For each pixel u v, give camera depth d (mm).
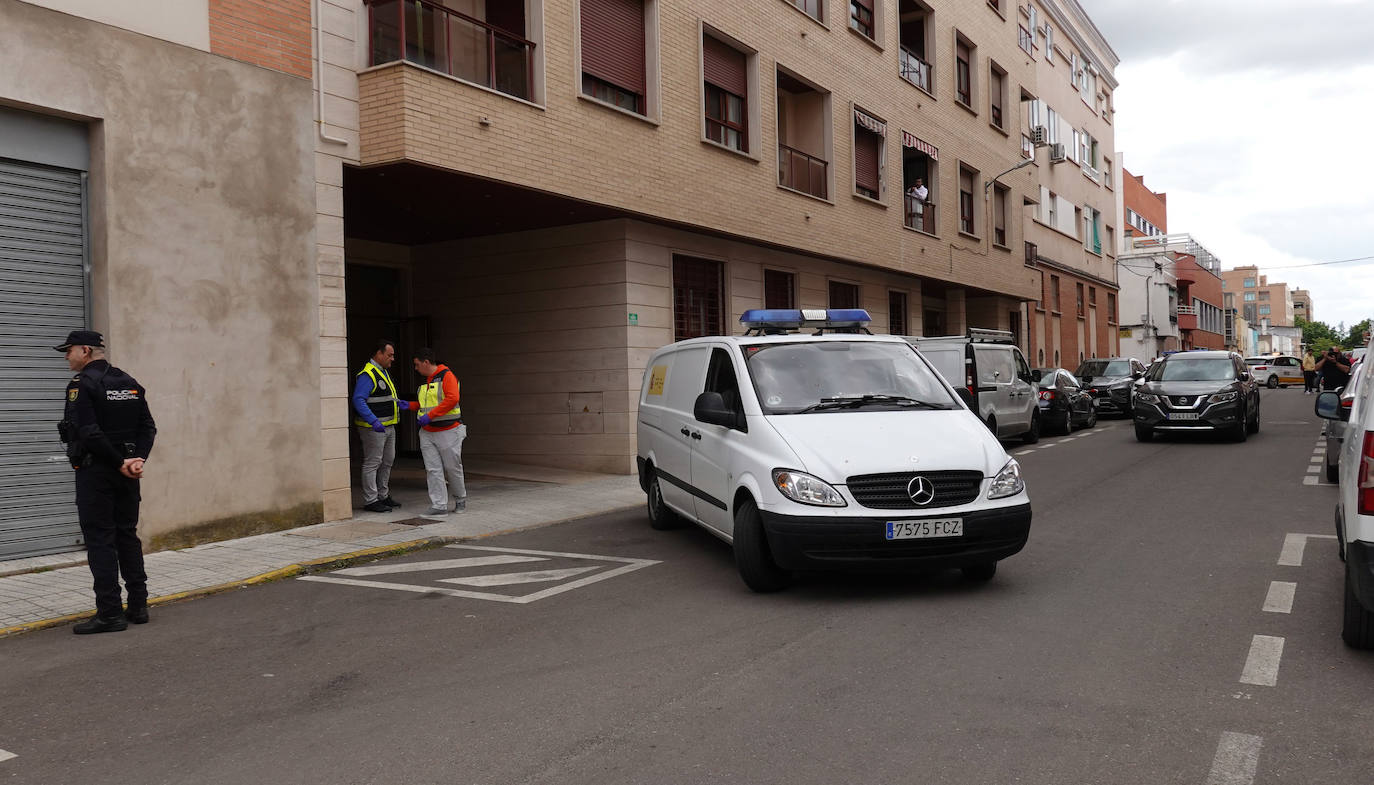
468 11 11766
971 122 25172
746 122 16328
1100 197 41312
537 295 14828
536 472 14242
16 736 4199
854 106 19391
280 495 9430
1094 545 7848
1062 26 35844
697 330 15711
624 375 14008
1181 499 10258
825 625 5617
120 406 6082
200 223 8773
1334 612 5594
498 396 15328
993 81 27531
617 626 5750
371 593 6953
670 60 14156
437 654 5289
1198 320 61531
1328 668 4586
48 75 7730
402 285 16172
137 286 8281
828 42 18484
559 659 5109
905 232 21359
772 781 3480
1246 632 5234
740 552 6453
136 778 3701
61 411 8094
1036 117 31875
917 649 5078
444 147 10391
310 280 9758
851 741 3836
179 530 8547
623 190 13086
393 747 3922
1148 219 58375
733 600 6328
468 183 11219
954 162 24094
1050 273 34000
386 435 10734
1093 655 4898
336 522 9938
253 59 9266
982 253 25688
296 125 9641
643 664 4965
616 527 9711
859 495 5984
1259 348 124750
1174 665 4695
